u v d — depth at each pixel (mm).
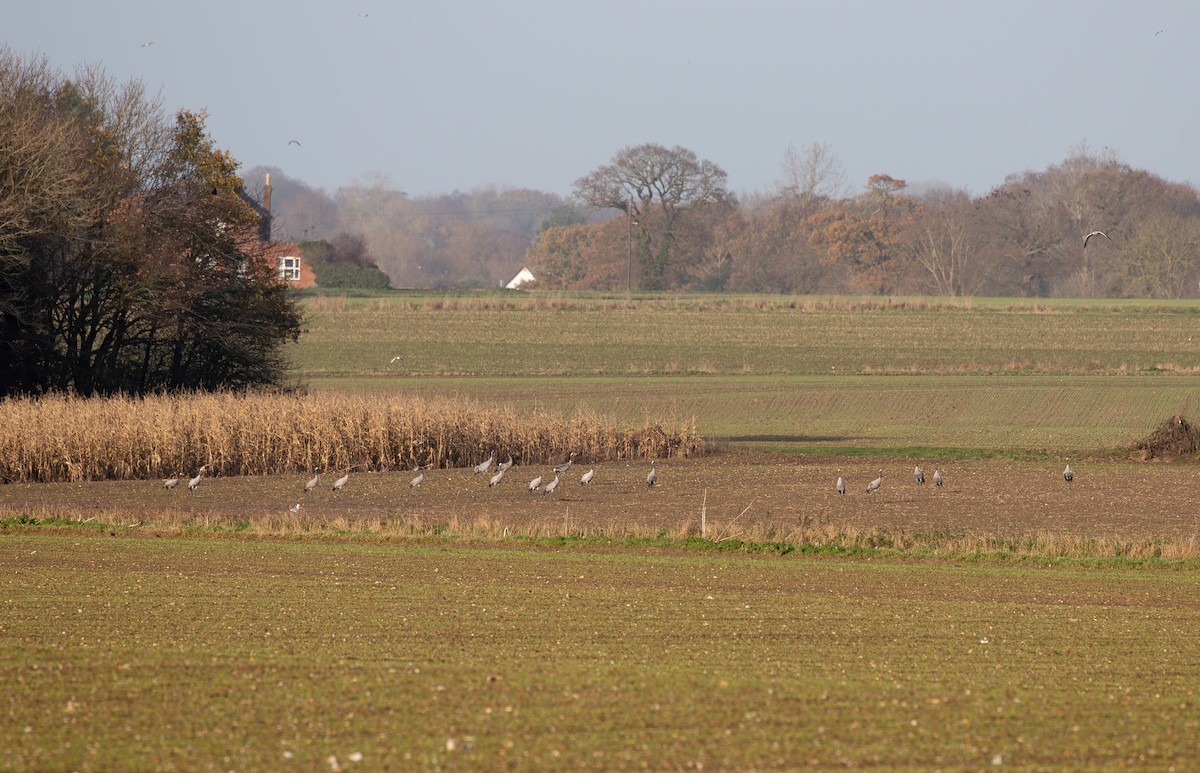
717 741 48312
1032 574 92562
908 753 47219
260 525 109188
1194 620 75688
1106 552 101375
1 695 53562
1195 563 97062
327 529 108938
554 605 76688
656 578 87750
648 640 66750
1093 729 50844
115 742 47312
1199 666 62844
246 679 56688
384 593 80000
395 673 58062
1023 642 68250
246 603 75938
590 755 46281
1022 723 51594
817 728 50219
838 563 96188
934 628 71625
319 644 64312
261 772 44125
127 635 66000
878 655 64125
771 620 73125
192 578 85125
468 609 74875
